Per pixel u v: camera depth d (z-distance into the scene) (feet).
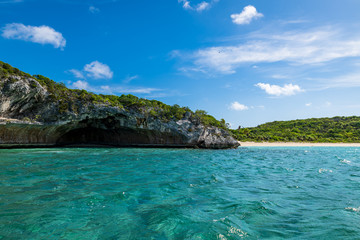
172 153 112.88
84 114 133.69
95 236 19.02
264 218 24.12
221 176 49.03
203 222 22.48
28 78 111.96
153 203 28.35
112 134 158.20
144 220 22.71
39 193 31.32
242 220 23.36
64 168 53.21
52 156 80.02
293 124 403.95
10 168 51.42
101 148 136.98
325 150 178.19
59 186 35.60
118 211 25.16
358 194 34.88
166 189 35.55
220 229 20.94
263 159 93.50
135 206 27.02
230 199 30.89
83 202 27.91
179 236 19.36
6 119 104.12
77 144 150.41
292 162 82.53
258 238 19.42
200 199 30.63
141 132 155.12
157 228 20.86
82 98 137.28
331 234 20.48
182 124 159.84
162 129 154.30
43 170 49.67
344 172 57.88
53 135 133.59
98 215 23.81
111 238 18.74
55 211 24.64
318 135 329.31
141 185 37.81
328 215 25.39
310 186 40.37
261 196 32.96
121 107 144.97
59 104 126.21
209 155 107.14
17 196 29.68
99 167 56.70
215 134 174.60
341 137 314.96
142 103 154.61
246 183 42.06
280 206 28.40
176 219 23.11
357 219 24.27
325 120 412.16
